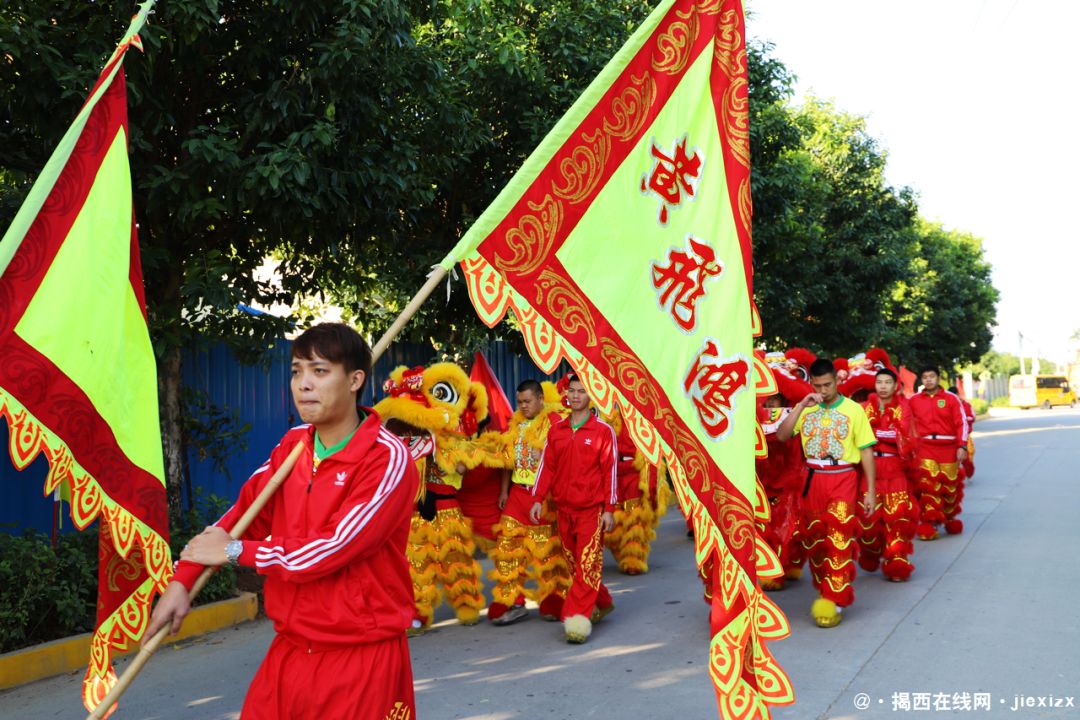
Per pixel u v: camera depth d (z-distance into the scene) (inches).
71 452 132.5
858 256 695.7
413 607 103.0
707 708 181.5
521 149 371.2
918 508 370.3
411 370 262.8
